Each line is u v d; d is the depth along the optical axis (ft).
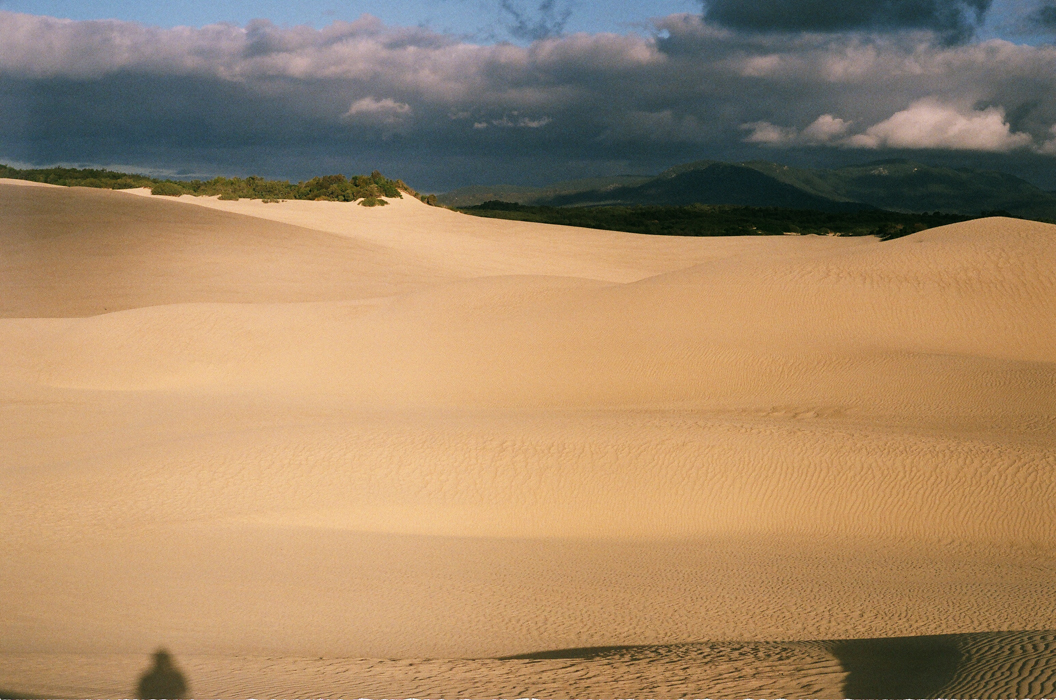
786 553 40.34
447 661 24.29
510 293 99.66
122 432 61.77
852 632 29.07
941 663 20.58
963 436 50.19
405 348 84.89
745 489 46.16
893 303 81.25
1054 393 58.59
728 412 61.26
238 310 100.73
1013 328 77.41
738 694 19.51
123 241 167.43
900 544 41.75
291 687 21.13
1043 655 19.62
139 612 31.07
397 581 35.37
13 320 101.50
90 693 20.39
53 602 32.09
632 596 33.55
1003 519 42.37
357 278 150.00
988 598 32.99
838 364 68.80
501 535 43.70
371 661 24.43
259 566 37.22
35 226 176.14
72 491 46.96
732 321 80.53
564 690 20.48
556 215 342.03
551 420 57.41
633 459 48.93
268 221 203.00
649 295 88.69
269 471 49.21
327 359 84.64
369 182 312.09
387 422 58.13
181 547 39.70
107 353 89.51
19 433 63.21
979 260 87.86
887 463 46.78
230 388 79.77
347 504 45.88
